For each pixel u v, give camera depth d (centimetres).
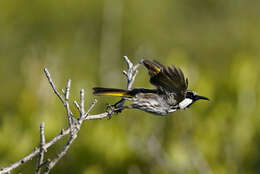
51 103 1225
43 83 1252
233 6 2969
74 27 2684
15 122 1159
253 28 2886
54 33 2656
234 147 1222
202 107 1261
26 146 1135
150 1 2817
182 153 1121
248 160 1223
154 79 685
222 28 2914
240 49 2817
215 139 1215
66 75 1930
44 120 1160
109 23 2617
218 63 2819
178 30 2861
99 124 1162
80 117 653
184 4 2930
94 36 2669
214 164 1188
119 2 2658
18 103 1216
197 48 2856
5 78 2341
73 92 1309
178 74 664
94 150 1130
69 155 1145
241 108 1263
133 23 2756
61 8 2675
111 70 1814
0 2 2617
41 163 612
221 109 1255
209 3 2964
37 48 2277
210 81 1291
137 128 1184
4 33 2580
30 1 2666
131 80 798
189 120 1239
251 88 1281
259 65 1454
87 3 2678
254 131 1255
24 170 1129
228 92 1298
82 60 2419
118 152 1127
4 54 2536
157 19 2825
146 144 1133
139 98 757
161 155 1120
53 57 1572
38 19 2675
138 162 1130
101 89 785
